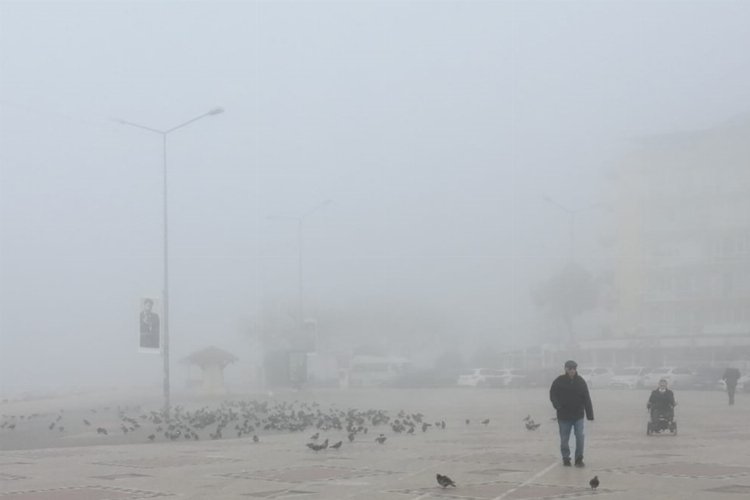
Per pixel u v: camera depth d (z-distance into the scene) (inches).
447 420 1243.8
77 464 718.5
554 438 901.2
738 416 1262.3
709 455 701.3
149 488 547.5
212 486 553.6
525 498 474.0
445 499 477.1
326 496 499.8
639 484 527.2
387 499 482.9
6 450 900.0
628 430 1007.0
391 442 883.4
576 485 525.7
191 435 1018.1
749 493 486.9
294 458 733.9
